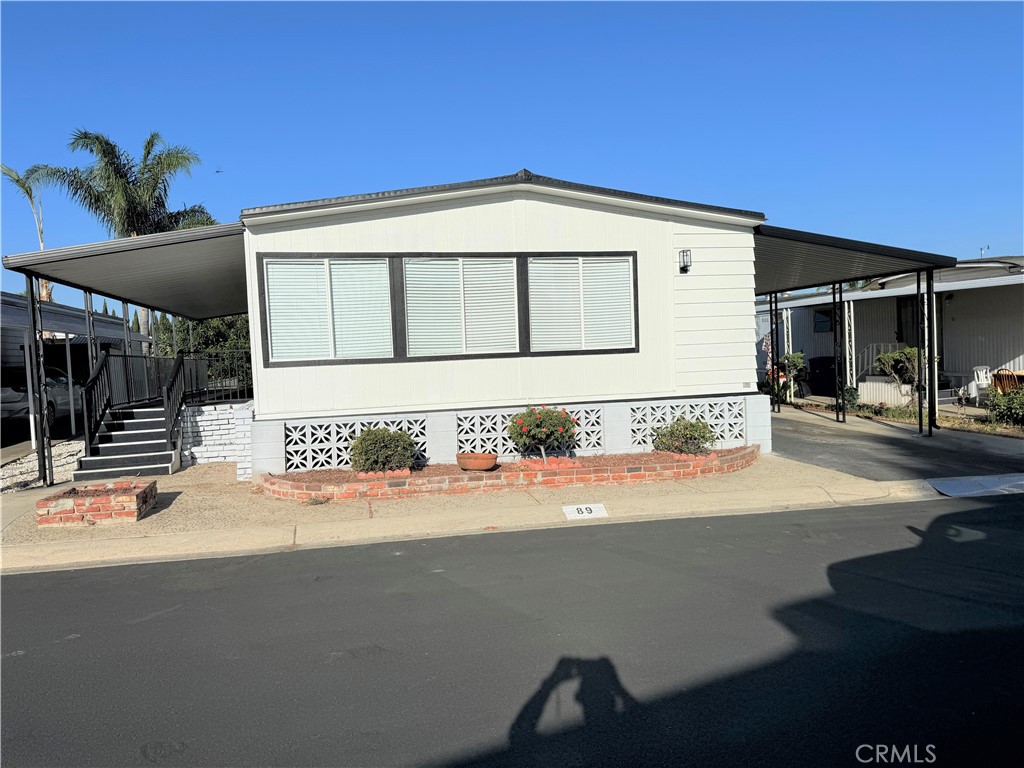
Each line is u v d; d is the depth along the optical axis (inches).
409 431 402.3
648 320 434.3
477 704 145.0
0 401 576.1
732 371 447.2
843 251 473.4
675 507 326.0
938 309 769.6
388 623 192.2
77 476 431.5
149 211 850.8
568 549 263.3
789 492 350.3
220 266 462.3
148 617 202.7
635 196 417.7
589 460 399.9
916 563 234.2
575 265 423.8
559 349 422.6
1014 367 685.3
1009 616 186.2
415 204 400.8
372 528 300.2
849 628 179.9
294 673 162.1
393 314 399.9
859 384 748.6
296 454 391.5
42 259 380.5
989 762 121.0
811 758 123.0
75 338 689.0
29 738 135.8
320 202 380.5
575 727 135.1
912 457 437.7
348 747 129.9
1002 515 299.3
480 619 193.2
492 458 377.1
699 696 146.1
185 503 350.3
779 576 223.9
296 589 225.3
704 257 440.8
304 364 390.9
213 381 595.2
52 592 228.7
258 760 126.2
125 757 128.3
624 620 189.2
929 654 163.6
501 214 412.8
